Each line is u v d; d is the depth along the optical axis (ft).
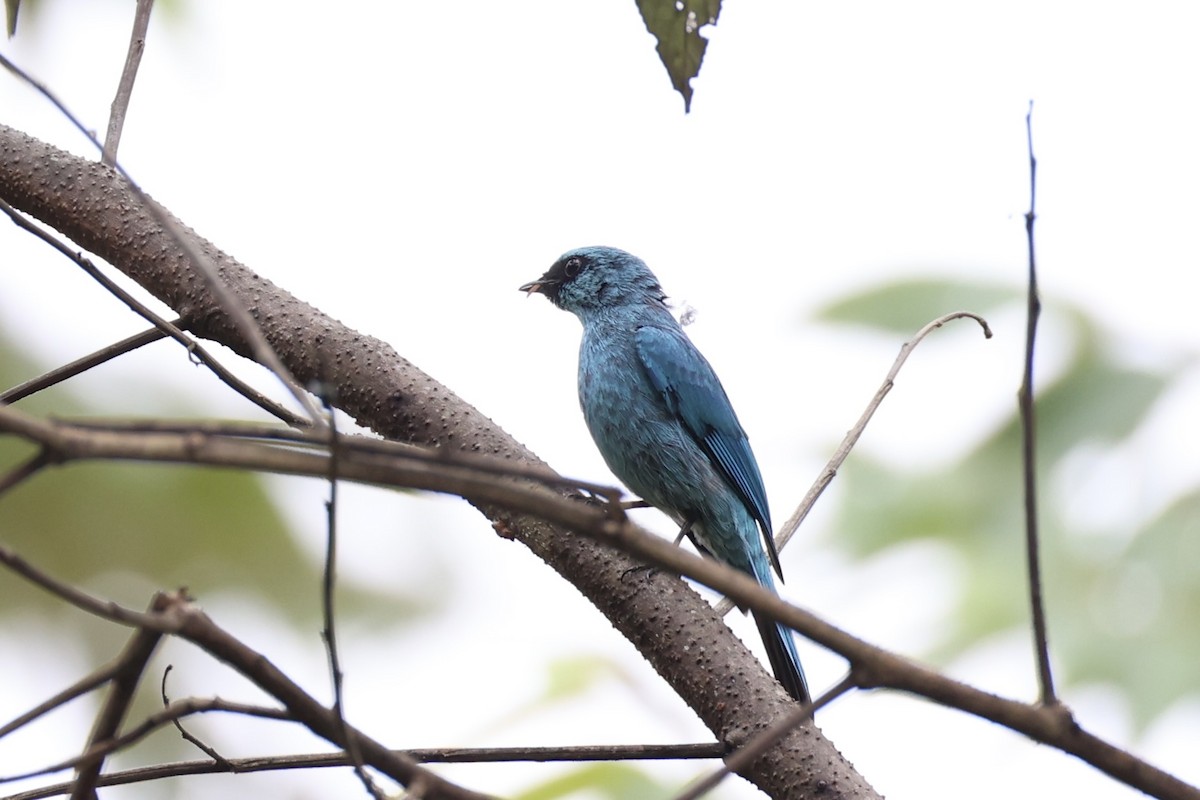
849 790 23.77
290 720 16.35
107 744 16.02
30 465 14.29
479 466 15.21
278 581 51.80
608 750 23.26
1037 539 16.33
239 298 28.35
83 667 50.98
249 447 14.78
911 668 16.16
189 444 14.58
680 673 25.85
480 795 16.69
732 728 24.70
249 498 51.26
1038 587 16.35
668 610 26.37
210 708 16.26
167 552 51.06
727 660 25.66
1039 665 16.35
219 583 51.65
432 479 15.16
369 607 51.57
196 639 15.58
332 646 16.11
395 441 28.07
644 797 36.55
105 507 50.08
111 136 29.04
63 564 50.72
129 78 29.45
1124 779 16.24
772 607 15.97
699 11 24.49
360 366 28.22
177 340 26.00
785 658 34.53
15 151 29.30
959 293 45.47
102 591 51.42
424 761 22.49
